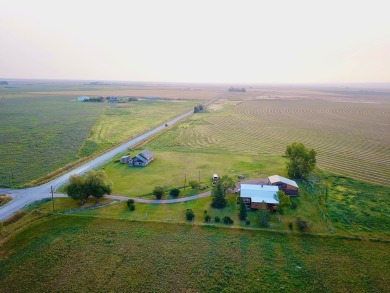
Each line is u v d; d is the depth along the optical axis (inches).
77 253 1884.8
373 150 4488.2
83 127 5866.1
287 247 1987.0
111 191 2694.4
